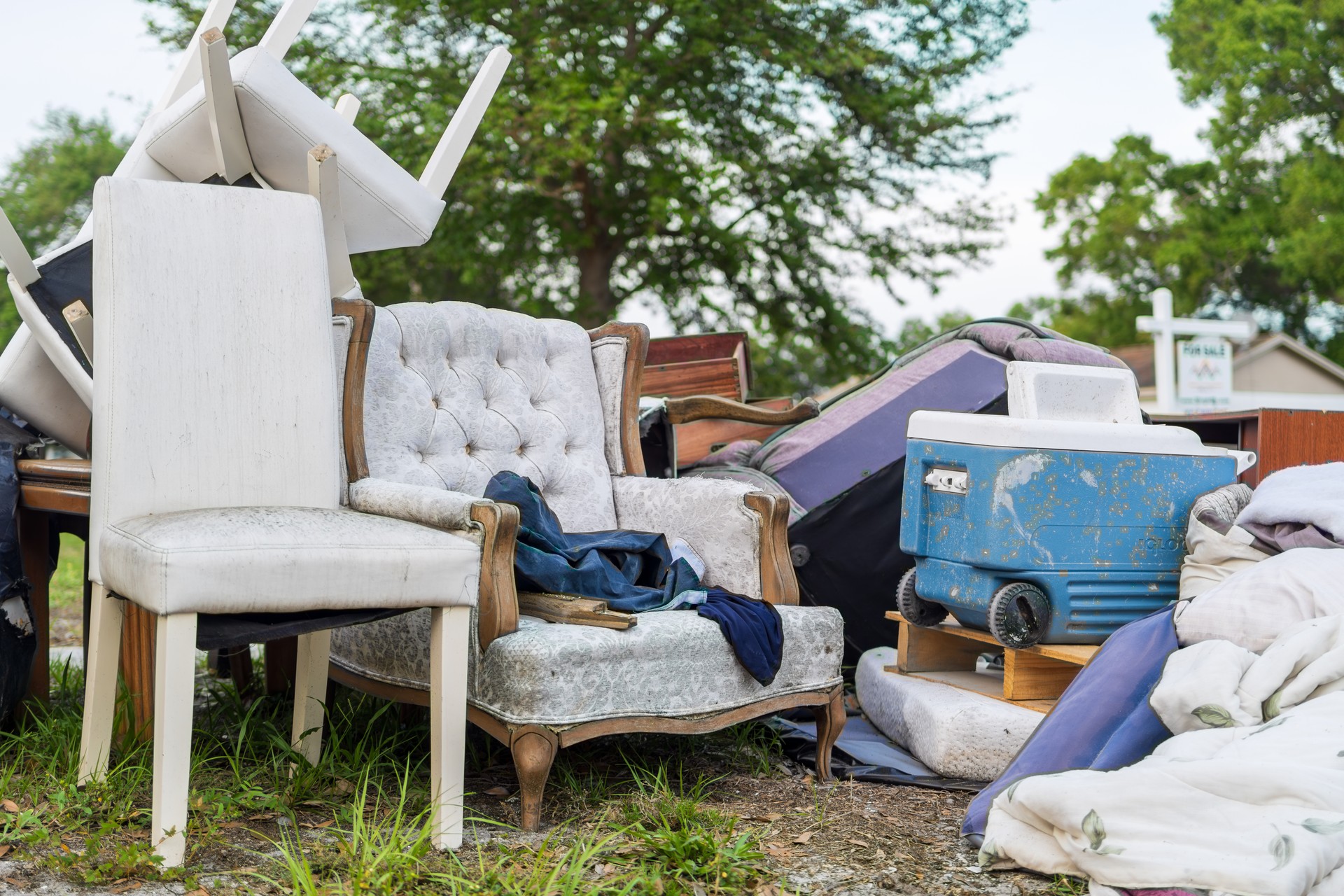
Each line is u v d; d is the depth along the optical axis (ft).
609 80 45.83
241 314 7.86
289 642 11.08
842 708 9.32
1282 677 7.58
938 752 9.29
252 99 9.38
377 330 9.70
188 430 7.57
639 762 9.56
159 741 6.56
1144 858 6.41
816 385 78.07
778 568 9.20
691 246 54.34
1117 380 10.44
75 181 91.45
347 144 9.89
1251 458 10.06
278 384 7.95
